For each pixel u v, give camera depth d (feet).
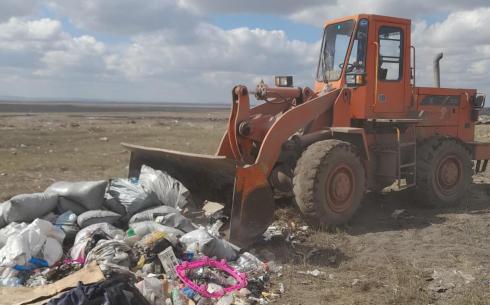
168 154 23.68
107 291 13.05
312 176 23.43
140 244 17.81
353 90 27.50
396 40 28.48
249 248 21.39
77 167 44.24
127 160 49.19
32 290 14.48
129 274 15.56
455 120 32.30
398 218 27.43
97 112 236.84
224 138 25.08
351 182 24.93
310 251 21.47
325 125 26.73
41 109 257.34
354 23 27.55
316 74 29.96
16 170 42.04
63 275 16.90
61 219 19.60
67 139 71.46
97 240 18.12
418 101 30.07
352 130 25.25
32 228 17.63
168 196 22.63
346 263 20.20
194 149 61.05
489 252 21.70
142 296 13.87
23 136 73.15
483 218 27.63
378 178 28.45
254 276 17.88
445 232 24.71
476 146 32.83
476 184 38.37
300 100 27.61
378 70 27.76
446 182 29.71
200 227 20.74
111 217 20.24
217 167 22.06
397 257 21.01
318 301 16.49
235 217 20.76
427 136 30.89
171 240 17.88
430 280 18.33
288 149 24.25
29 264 16.75
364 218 27.48
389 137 28.89
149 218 20.52
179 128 104.47
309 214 23.79
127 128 99.45
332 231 24.38
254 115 25.86
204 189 25.12
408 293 16.80
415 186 29.17
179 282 16.43
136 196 21.22
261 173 21.50
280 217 25.66
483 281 18.15
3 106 282.36
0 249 17.62
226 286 16.92
